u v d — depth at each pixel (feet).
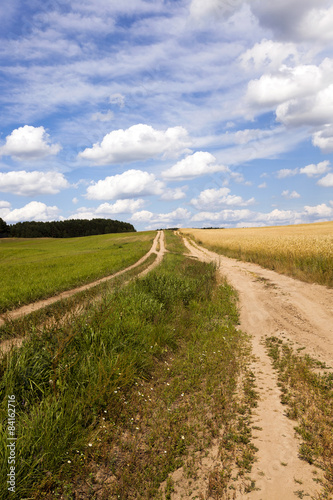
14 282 45.88
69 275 53.01
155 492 8.77
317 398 13.94
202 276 47.32
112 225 510.99
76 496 8.77
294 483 8.70
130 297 27.94
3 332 21.83
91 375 14.30
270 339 24.14
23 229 407.44
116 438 11.41
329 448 10.22
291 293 39.88
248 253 88.79
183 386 15.58
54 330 17.66
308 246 64.90
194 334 24.27
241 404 13.85
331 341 22.15
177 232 336.49
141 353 17.81
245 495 8.36
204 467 9.78
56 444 10.03
